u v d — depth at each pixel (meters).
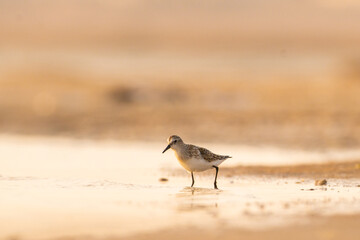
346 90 33.38
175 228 7.96
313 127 23.31
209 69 52.47
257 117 25.80
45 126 25.67
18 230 7.90
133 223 8.27
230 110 27.84
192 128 23.95
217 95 33.03
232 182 12.73
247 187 11.91
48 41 93.56
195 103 30.67
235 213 8.93
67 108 30.02
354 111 26.52
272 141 21.02
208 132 23.00
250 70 51.09
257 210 9.15
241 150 19.23
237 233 7.66
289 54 73.12
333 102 29.12
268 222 8.27
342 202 9.80
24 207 9.30
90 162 16.45
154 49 83.38
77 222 8.33
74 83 39.75
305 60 63.06
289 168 14.71
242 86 37.12
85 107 30.06
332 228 7.89
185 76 45.12
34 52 70.75
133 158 17.47
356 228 7.89
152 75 46.47
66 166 15.55
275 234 7.60
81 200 10.02
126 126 24.95
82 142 21.81
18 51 71.25
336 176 13.38
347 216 8.63
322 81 38.88
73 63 56.56
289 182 12.65
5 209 9.12
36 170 14.61
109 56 68.50
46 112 28.83
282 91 34.00
